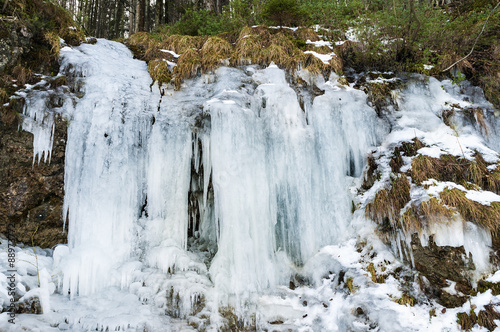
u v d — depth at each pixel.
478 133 5.31
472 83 6.04
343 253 4.31
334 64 6.12
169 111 5.07
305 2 7.66
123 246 4.31
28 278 3.56
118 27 21.88
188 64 5.67
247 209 4.46
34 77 4.75
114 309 3.56
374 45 6.22
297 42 6.64
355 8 7.30
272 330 3.69
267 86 5.40
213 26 7.73
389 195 4.26
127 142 4.67
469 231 3.59
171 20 17.03
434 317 3.30
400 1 6.49
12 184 4.27
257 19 7.55
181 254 4.36
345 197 4.88
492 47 6.07
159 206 4.70
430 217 3.74
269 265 4.39
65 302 3.57
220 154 4.59
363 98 5.65
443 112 5.52
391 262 3.94
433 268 3.66
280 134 5.00
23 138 4.35
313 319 3.75
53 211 4.53
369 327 3.36
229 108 4.71
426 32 6.22
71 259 3.79
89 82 5.00
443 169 4.32
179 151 4.83
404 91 5.87
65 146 4.59
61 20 5.67
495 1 6.44
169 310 3.74
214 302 3.88
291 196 4.84
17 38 4.73
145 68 5.96
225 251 4.31
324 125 5.20
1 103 4.27
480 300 3.25
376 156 4.99
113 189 4.39
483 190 4.07
